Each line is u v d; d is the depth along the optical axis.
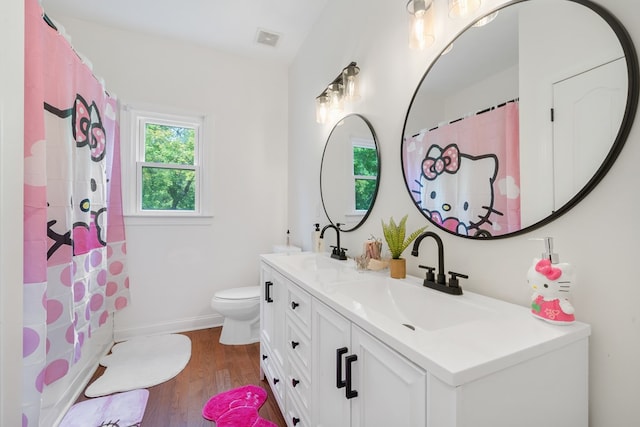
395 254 1.25
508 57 0.93
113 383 1.80
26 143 1.11
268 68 2.95
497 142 0.96
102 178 1.96
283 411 1.45
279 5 2.16
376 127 1.58
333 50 2.04
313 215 2.37
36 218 1.13
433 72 1.21
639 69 0.67
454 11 1.03
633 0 0.68
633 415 0.68
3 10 0.85
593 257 0.74
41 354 1.12
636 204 0.67
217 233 2.75
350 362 0.82
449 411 0.53
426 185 1.25
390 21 1.47
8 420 0.88
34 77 1.13
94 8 2.18
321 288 1.10
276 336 1.59
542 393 0.64
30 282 1.10
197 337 2.49
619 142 0.69
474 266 1.06
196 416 1.53
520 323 0.75
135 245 2.46
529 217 0.87
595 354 0.74
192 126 2.73
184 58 2.62
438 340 0.65
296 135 2.77
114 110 2.25
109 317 2.30
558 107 0.80
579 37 0.76
